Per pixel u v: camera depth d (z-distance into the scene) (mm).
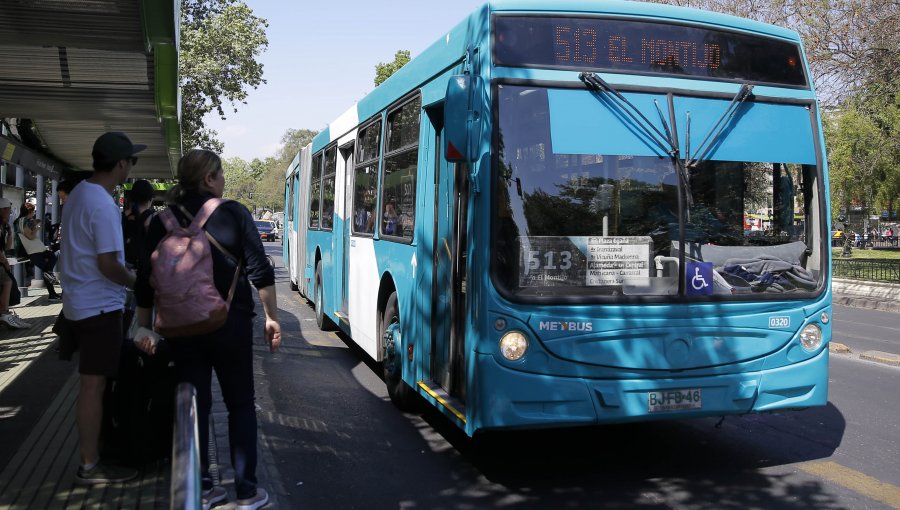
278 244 51469
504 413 4762
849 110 21609
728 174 5273
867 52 19844
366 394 7879
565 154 4969
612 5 5203
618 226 5000
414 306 6457
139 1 5930
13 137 12219
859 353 10961
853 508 4824
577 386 4809
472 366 4895
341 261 10062
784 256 5359
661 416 4918
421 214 6355
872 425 6848
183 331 3914
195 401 3064
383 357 7398
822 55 20328
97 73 8461
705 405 5016
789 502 4918
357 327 8781
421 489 5125
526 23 5039
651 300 4977
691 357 5012
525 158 4898
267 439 6148
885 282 21062
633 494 5043
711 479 5344
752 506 4848
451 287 5633
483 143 4887
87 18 6250
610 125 5066
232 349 4105
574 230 4930
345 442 6168
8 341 9938
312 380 8500
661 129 5152
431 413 7145
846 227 30641
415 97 6695
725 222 5246
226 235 4074
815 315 5359
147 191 6754
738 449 6070
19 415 6230
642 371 4918
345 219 9828
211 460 5113
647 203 5074
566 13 5113
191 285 3902
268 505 4559
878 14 19516
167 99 9258
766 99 5461
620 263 4977
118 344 4562
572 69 5066
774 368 5219
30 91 9109
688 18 5348
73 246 4469
